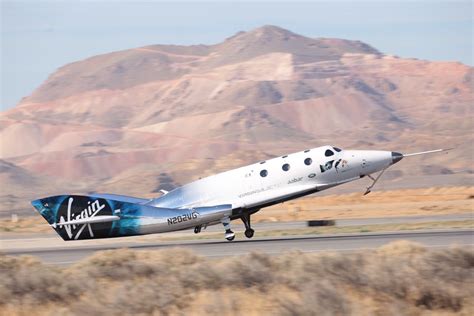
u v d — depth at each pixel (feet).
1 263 255.70
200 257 253.85
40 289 193.77
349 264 201.87
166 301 176.14
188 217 356.79
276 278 198.90
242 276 197.36
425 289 176.86
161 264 235.61
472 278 186.91
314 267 203.10
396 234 364.38
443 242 314.55
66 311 175.83
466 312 170.09
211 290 191.01
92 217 356.18
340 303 163.12
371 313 165.78
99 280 219.00
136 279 217.97
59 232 359.66
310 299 163.73
